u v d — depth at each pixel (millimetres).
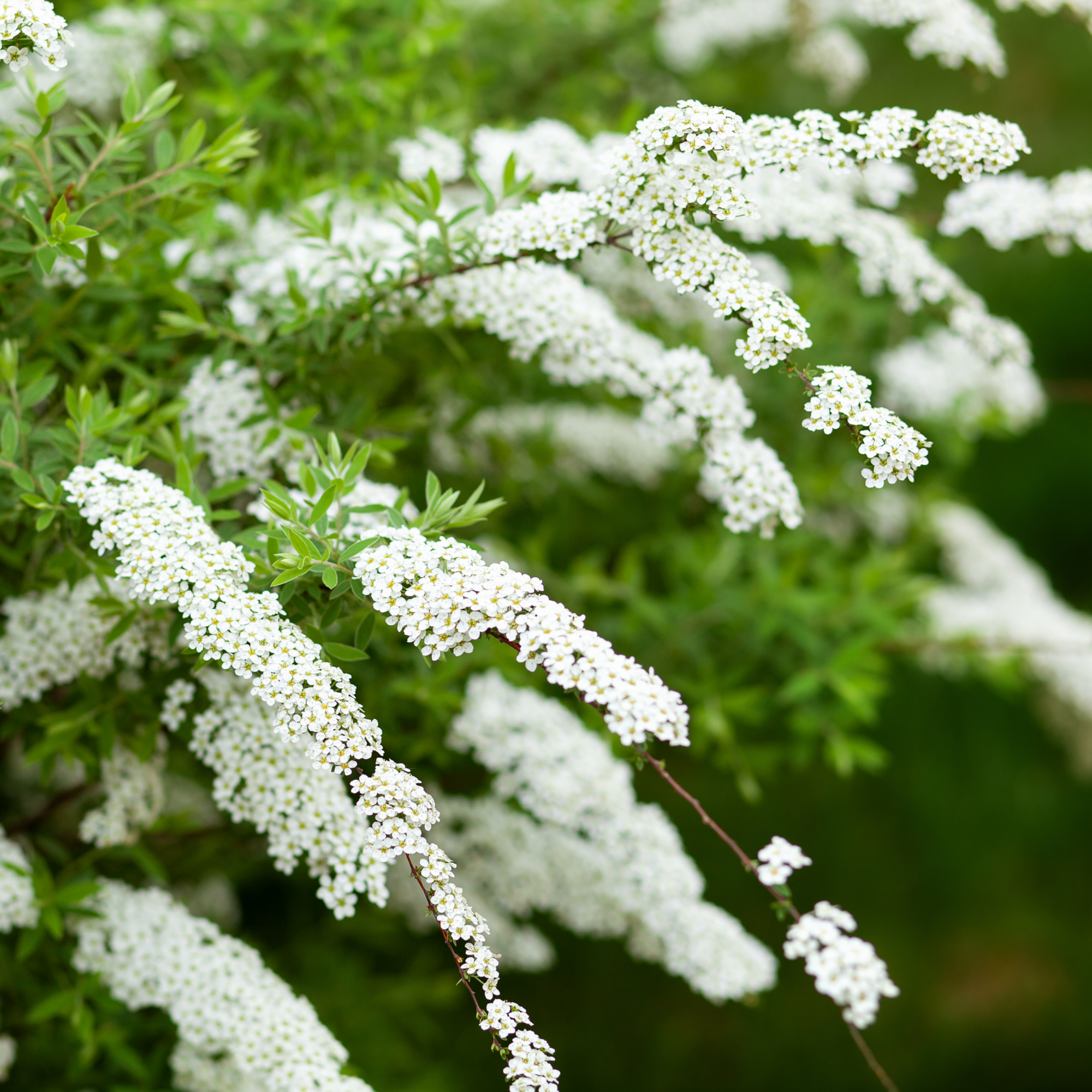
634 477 3658
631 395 3365
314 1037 2215
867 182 2793
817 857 5082
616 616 3350
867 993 1490
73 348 2588
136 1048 2734
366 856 2066
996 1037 4797
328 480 2018
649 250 1976
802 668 3367
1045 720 4738
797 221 2672
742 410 2469
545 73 3984
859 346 3977
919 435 1808
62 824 2959
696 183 1917
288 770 2072
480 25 3801
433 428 3234
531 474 3512
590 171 2727
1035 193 2652
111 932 2398
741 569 3656
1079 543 6082
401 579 1776
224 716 2127
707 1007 4773
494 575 1742
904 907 5078
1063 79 6715
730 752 3160
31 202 2020
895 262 2725
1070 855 5344
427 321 2438
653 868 2611
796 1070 4641
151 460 2885
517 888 2906
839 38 4090
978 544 4359
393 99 3062
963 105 6297
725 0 4074
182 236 2344
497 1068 4379
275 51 3121
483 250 2254
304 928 3684
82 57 2955
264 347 2498
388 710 2678
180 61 3238
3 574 2467
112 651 2281
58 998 2330
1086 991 4953
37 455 2100
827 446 3758
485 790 3008
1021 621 4090
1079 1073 4734
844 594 3613
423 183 2805
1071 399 4105
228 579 1820
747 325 1968
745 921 4910
